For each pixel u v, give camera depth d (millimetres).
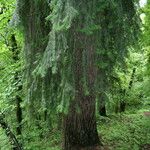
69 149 8812
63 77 7422
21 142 10164
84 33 7641
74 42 7598
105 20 8172
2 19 10852
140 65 17906
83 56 7770
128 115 14602
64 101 7305
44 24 8047
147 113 16781
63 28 6406
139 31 8633
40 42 8016
